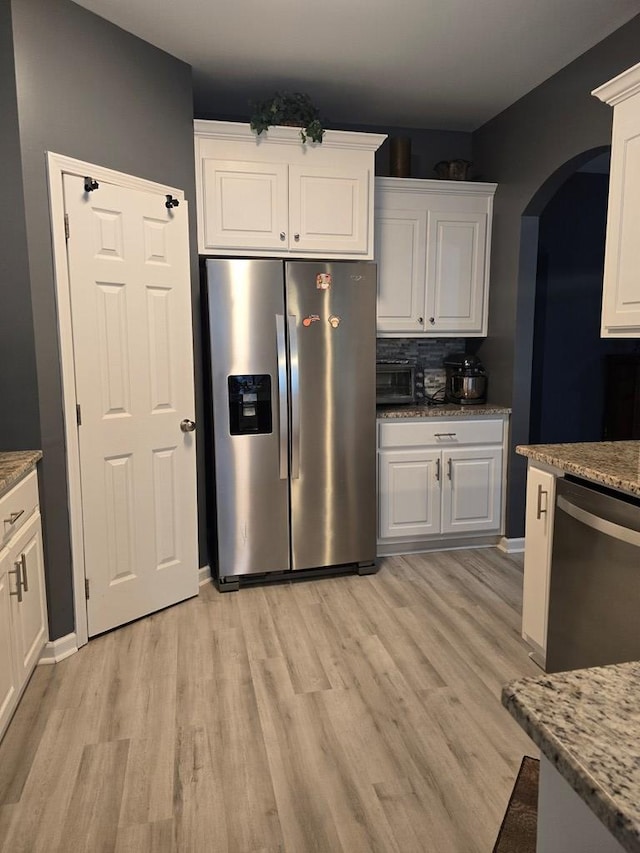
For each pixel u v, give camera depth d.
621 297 2.15
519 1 2.44
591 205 4.89
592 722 0.57
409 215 3.62
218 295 2.94
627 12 2.53
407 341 4.08
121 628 2.73
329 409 3.15
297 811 1.66
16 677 1.97
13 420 2.34
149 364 2.78
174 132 2.88
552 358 4.98
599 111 2.80
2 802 1.70
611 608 1.81
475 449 3.61
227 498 3.07
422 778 1.79
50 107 2.31
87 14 2.44
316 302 3.06
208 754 1.89
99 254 2.51
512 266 3.56
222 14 2.51
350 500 3.26
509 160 3.57
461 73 3.12
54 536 2.42
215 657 2.47
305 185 3.19
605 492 1.92
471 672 2.35
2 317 2.29
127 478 2.72
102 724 2.04
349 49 2.86
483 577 3.29
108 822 1.63
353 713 2.10
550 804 0.61
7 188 2.23
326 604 2.97
